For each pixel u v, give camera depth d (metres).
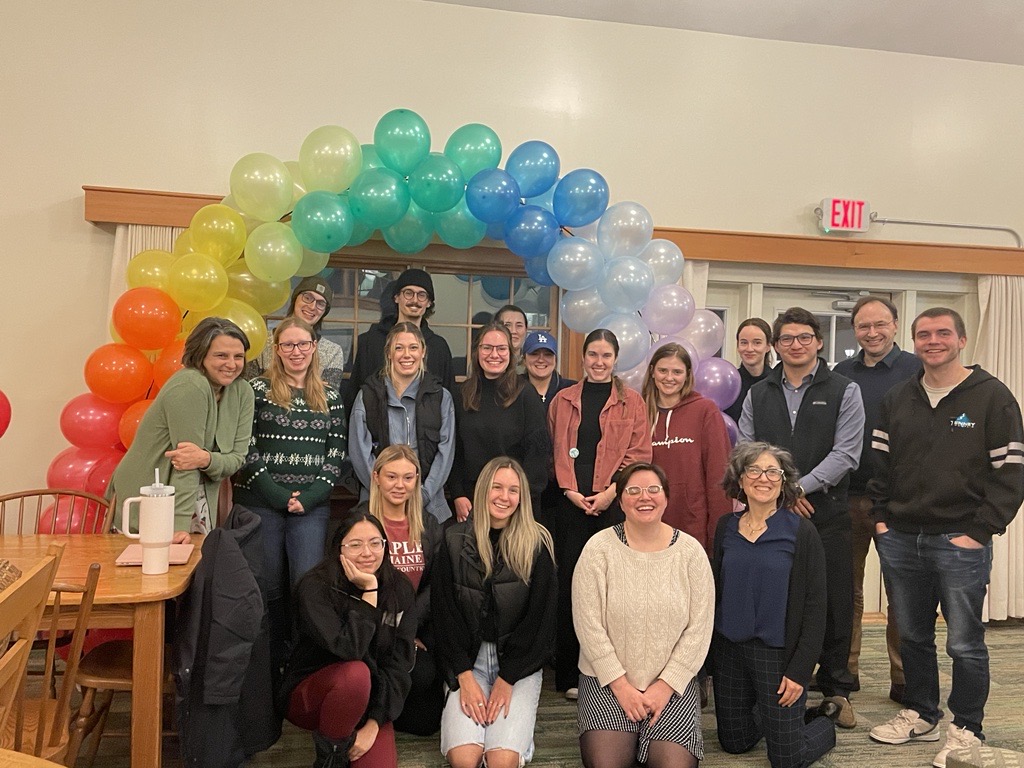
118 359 2.90
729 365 3.36
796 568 2.45
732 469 2.56
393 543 2.59
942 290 4.35
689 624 2.41
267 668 2.25
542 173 3.20
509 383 2.99
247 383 2.68
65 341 3.57
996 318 4.27
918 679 2.69
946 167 4.33
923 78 4.30
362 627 2.19
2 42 3.52
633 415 2.96
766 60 4.15
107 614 1.89
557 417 3.06
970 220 4.35
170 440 2.44
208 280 2.85
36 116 3.54
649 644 2.37
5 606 1.12
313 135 3.08
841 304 4.32
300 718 2.23
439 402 2.95
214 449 2.51
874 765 2.49
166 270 3.05
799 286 4.23
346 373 3.91
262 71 3.70
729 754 2.58
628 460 2.92
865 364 3.24
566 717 2.84
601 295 3.18
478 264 3.95
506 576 2.46
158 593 1.86
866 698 3.07
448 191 2.99
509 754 2.29
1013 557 4.16
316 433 2.78
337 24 3.75
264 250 2.92
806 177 4.19
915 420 2.58
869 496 2.77
